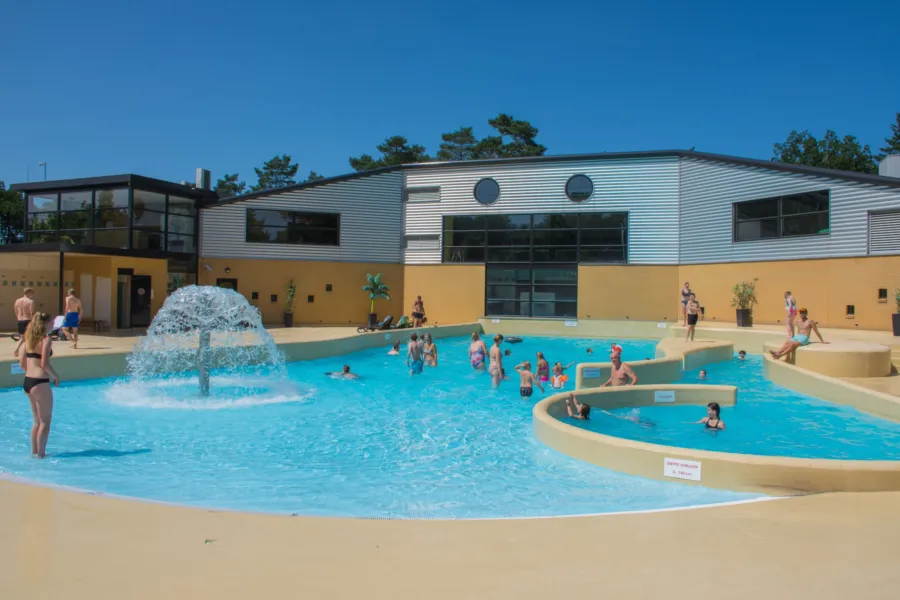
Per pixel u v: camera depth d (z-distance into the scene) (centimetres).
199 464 779
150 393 1267
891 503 562
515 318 2672
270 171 7356
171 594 338
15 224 4309
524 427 1020
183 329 1577
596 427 998
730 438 944
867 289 1955
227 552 409
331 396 1299
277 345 1717
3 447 827
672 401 1159
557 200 2719
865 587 362
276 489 677
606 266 2652
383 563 396
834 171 2030
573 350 2158
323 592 346
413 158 6688
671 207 2591
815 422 1044
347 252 2759
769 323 2230
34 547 408
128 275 2175
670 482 680
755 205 2288
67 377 1362
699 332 2094
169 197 2381
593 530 478
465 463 792
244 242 2594
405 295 2880
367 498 648
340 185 2748
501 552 422
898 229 1884
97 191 2150
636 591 354
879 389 1246
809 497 587
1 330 2025
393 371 1669
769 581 371
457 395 1327
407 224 2888
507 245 2778
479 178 2809
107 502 518
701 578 375
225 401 1205
